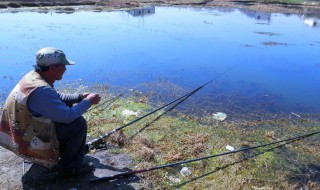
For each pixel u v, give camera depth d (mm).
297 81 4605
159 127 2887
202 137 2729
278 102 3807
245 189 2115
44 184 2033
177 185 2111
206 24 9000
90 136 2646
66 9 10398
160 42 6523
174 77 4469
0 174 2115
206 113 3359
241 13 11633
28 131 1829
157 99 3648
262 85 4359
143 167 2260
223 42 6820
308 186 2215
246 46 6559
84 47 5812
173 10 11703
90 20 8766
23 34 6652
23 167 2182
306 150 2662
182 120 3104
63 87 3877
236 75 4727
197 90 3898
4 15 8875
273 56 5910
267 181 2225
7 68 4574
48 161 1923
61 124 1912
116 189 2031
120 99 3547
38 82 1779
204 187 2107
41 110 1759
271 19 10555
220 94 3947
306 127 3174
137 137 2662
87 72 4488
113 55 5387
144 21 9016
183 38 7012
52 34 6777
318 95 4094
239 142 2730
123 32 7340
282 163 2449
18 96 1776
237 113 3438
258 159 2473
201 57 5582
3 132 1906
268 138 2855
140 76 4438
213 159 2416
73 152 2020
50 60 1809
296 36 7914
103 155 2387
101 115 3057
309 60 5754
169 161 2363
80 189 2008
